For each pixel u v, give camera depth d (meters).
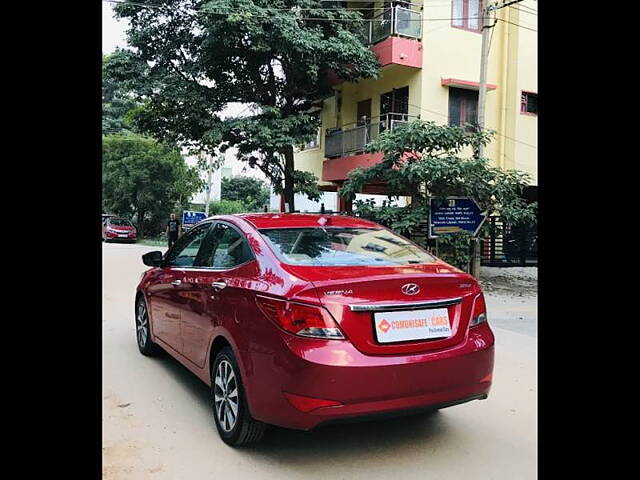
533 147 17.08
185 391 4.59
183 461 3.32
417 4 15.39
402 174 10.71
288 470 3.24
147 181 30.38
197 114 14.30
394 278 3.22
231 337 3.47
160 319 5.07
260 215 4.39
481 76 12.77
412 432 3.86
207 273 4.16
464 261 11.20
